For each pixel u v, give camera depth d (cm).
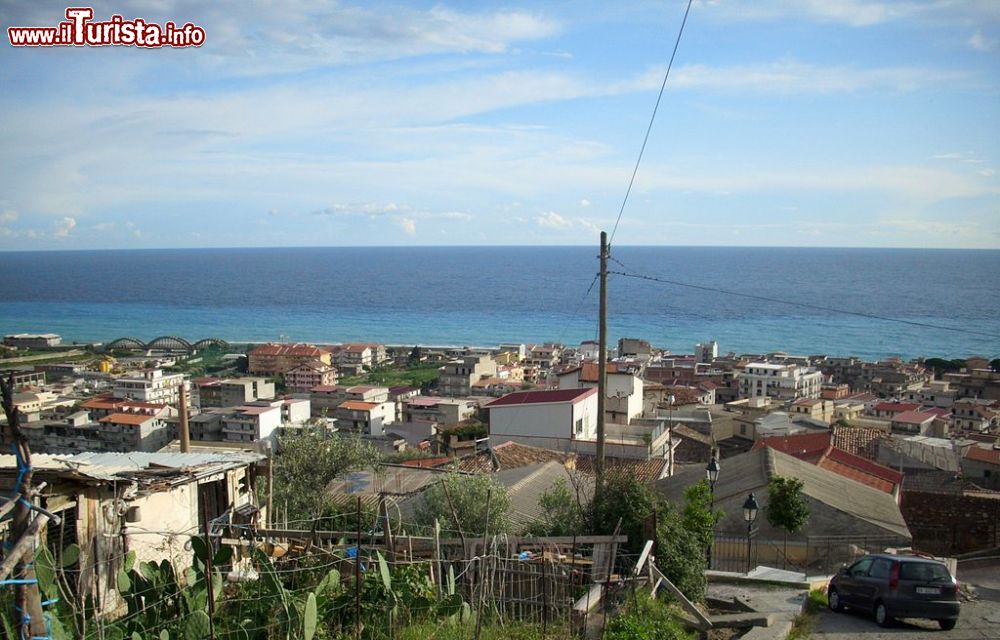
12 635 649
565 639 1052
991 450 4744
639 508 1586
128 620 949
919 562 1380
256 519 1527
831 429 4981
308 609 931
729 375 11625
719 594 1567
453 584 1178
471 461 3306
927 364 14075
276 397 11575
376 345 16625
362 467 2905
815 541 2100
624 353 13325
